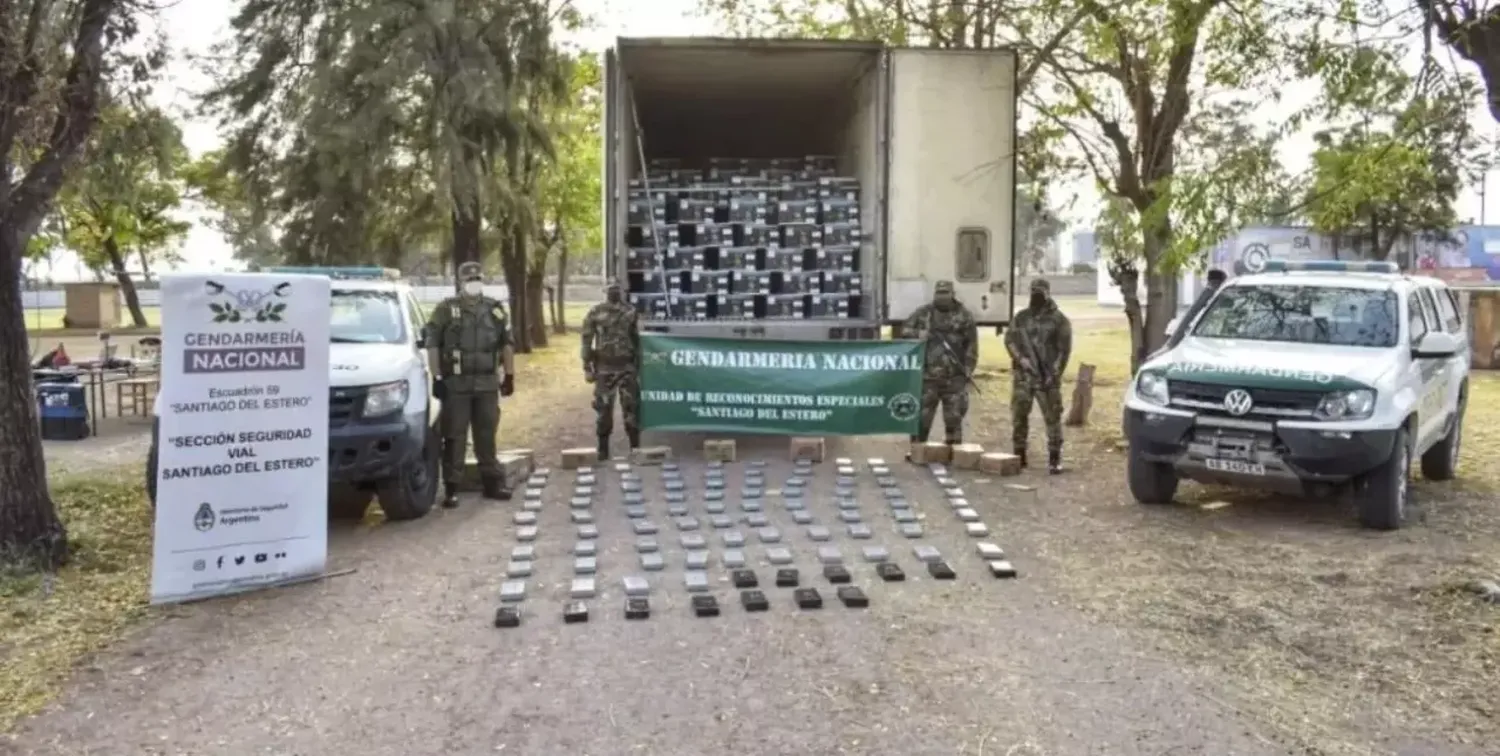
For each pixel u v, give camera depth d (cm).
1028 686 534
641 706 515
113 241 3712
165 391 679
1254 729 484
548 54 2108
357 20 1866
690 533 838
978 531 828
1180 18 945
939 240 1150
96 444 1371
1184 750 464
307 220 1972
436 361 944
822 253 1227
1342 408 807
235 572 700
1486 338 2250
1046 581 710
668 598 680
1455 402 1040
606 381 1125
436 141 1919
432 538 839
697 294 1221
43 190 750
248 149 2025
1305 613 641
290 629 632
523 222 2288
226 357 697
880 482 1010
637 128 1234
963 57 1145
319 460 733
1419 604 654
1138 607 654
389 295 991
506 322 970
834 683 539
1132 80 1397
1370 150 768
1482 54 626
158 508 677
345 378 827
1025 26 1468
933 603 666
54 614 661
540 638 612
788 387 1123
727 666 563
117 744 483
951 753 461
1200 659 570
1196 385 859
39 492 759
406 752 471
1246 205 827
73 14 760
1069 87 1483
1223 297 984
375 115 1870
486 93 1923
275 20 1980
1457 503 940
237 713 515
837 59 1198
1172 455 867
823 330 1210
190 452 686
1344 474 805
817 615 644
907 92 1144
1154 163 1397
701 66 1238
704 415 1132
